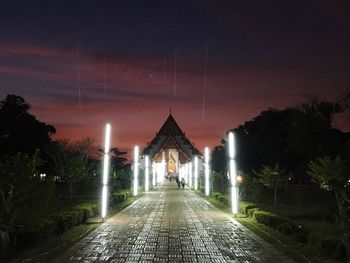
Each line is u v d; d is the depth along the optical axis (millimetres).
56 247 12812
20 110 40219
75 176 30734
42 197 20250
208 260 11281
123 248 12781
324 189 35531
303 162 40625
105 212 19797
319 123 36438
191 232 16031
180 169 81312
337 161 17328
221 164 57094
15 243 11914
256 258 11531
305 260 11242
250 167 51312
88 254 11883
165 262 11016
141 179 60438
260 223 18344
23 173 12812
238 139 52000
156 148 85062
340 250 11242
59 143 42188
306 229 14938
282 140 47562
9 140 38844
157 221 19375
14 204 12625
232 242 13914
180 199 34438
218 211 24375
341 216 12820
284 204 29078
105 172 19875
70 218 16297
